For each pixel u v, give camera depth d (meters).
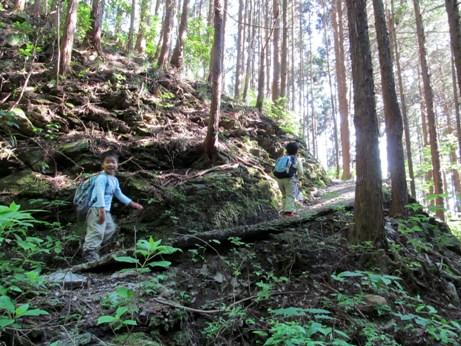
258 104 13.20
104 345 2.95
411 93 26.34
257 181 8.29
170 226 6.21
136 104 8.95
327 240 5.45
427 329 3.93
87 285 3.98
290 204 7.24
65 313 3.29
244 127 10.80
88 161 7.08
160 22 16.03
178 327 3.55
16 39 9.29
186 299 4.04
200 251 4.98
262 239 5.48
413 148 29.14
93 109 8.25
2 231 3.12
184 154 8.12
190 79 11.89
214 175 7.53
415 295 4.90
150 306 3.51
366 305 4.28
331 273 4.80
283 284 4.59
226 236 5.14
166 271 4.52
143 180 6.89
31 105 7.68
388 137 7.24
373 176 5.39
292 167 7.38
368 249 5.11
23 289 3.43
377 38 7.68
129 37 12.95
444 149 15.02
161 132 8.57
